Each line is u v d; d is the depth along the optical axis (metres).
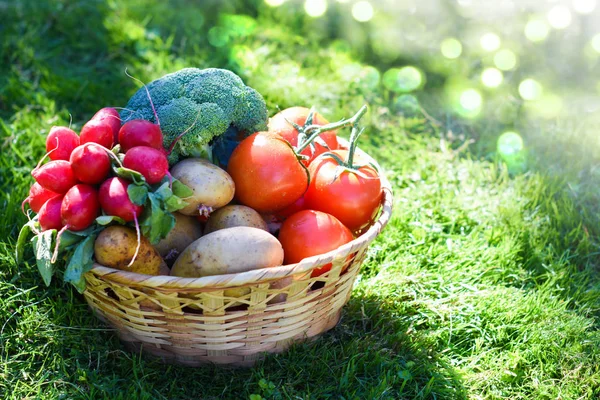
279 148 1.00
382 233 1.19
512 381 1.02
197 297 0.93
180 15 1.61
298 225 0.99
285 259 1.00
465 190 1.28
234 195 1.02
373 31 1.61
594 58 1.54
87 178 0.93
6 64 1.44
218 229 0.99
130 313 0.96
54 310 1.03
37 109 1.36
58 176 0.93
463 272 1.15
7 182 1.20
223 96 1.04
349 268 0.99
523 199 1.26
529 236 1.20
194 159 1.01
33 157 1.25
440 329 1.07
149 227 0.94
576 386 1.01
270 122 1.10
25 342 1.01
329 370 1.01
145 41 1.52
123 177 0.93
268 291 0.94
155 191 0.93
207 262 0.94
